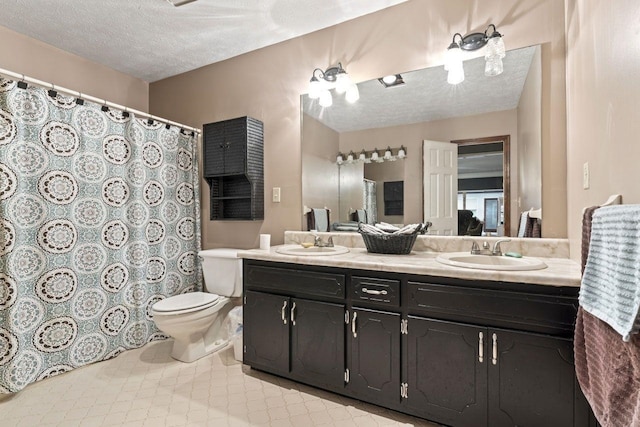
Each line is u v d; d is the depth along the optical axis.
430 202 2.12
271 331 1.99
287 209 2.59
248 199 2.78
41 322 1.98
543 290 1.31
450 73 1.92
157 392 1.87
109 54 2.74
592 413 1.23
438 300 1.51
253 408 1.71
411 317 1.57
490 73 1.80
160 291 2.68
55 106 2.05
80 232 2.18
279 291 1.97
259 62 2.69
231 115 2.84
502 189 1.93
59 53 2.64
